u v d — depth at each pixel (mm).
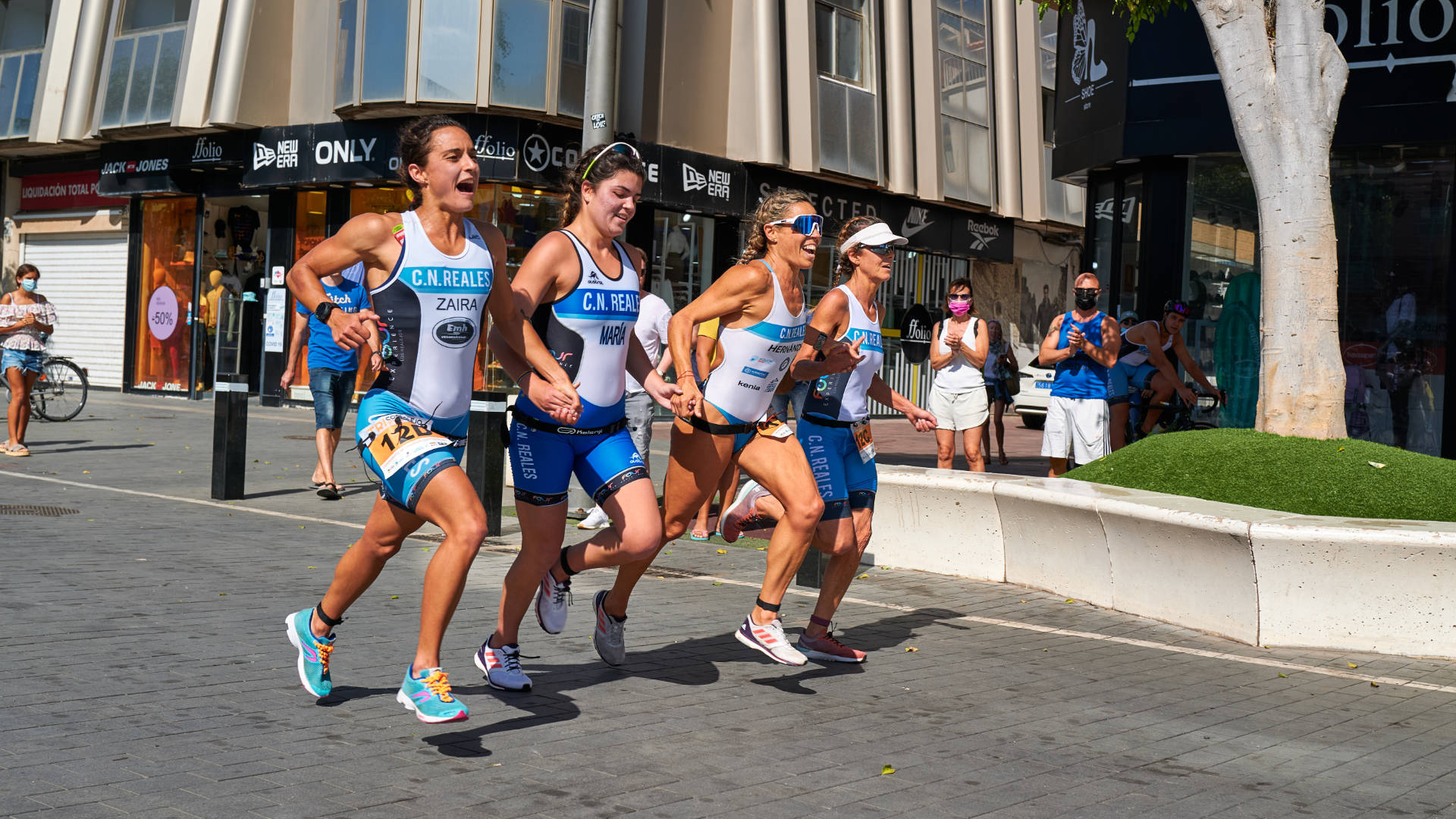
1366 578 6363
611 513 4770
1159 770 4289
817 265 24156
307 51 21109
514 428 4723
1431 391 12625
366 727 4316
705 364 5184
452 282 4180
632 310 4746
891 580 8344
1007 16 28453
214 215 23266
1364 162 12875
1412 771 4398
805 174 23172
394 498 4129
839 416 5652
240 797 3566
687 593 7340
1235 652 6398
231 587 6656
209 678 4844
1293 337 8422
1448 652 6289
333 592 4398
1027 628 6844
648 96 20641
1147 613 7230
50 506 9336
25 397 13039
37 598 6105
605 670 5367
